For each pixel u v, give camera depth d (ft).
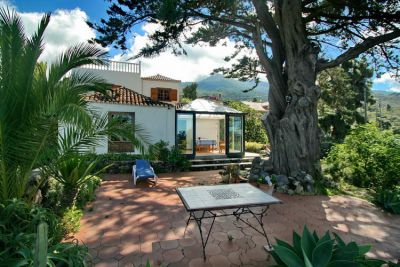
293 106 29.32
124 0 28.27
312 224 17.31
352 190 26.84
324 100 60.23
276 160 30.27
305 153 28.40
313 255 8.30
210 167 41.34
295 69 29.30
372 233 15.99
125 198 23.15
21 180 13.24
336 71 56.49
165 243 14.24
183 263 12.19
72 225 15.61
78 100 12.85
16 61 12.91
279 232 15.92
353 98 64.08
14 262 8.32
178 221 17.57
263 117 32.68
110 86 16.20
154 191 25.85
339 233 15.94
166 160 38.09
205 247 13.79
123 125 14.44
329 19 34.91
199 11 32.89
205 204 12.73
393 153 26.00
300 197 23.93
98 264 12.04
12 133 11.93
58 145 13.29
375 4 30.07
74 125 11.22
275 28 32.27
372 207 21.09
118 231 15.80
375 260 8.65
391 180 26.13
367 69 60.23
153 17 30.25
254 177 28.14
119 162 35.76
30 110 12.45
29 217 11.81
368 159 27.89
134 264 12.07
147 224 16.97
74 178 17.17
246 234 15.53
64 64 14.42
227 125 49.24
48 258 8.21
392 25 29.01
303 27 30.04
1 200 12.85
